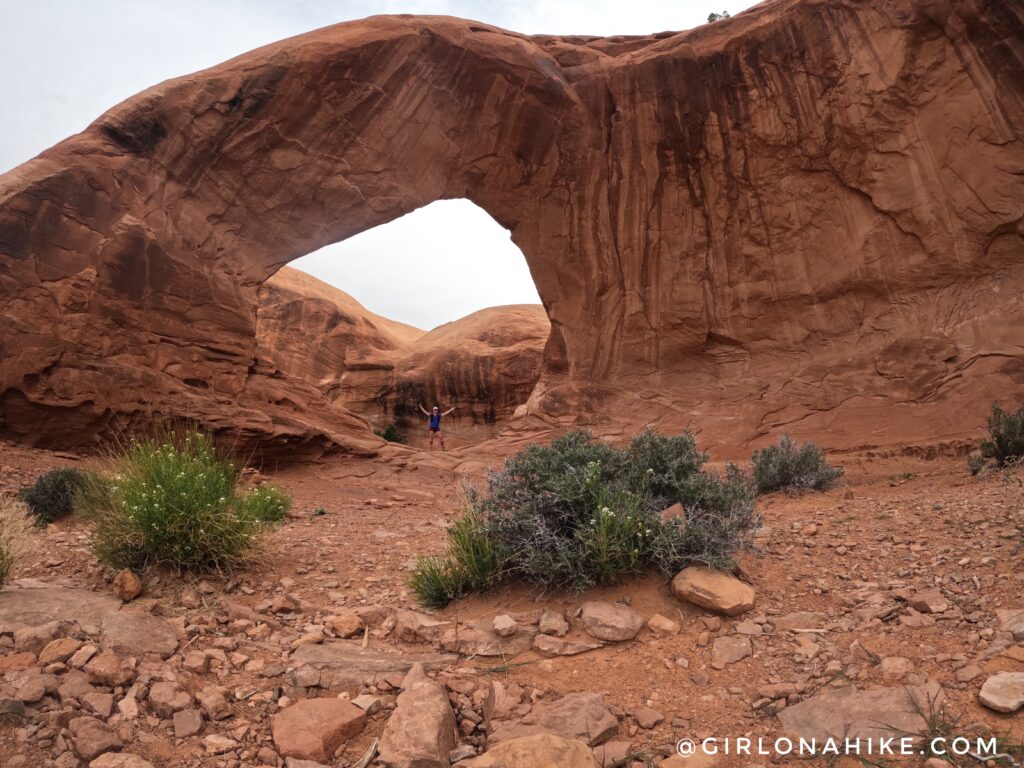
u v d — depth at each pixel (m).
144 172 15.05
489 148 19.80
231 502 5.00
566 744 2.58
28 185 12.84
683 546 4.13
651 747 2.76
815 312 17.05
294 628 3.89
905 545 4.78
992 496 6.00
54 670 3.02
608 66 19.75
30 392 11.79
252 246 16.66
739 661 3.37
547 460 4.73
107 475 5.99
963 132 14.84
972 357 13.92
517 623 3.79
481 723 2.95
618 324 19.78
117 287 13.46
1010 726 2.58
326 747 2.71
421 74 18.42
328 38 17.27
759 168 17.75
